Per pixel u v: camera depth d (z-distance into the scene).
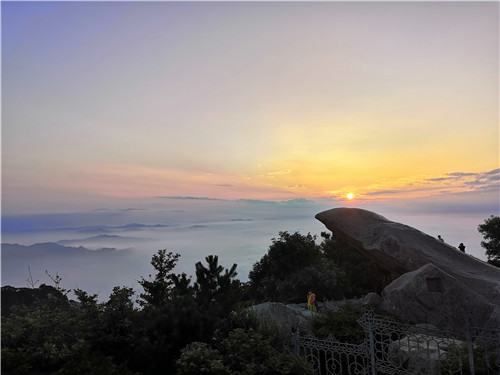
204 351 7.88
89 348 7.88
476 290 14.16
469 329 7.64
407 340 9.09
